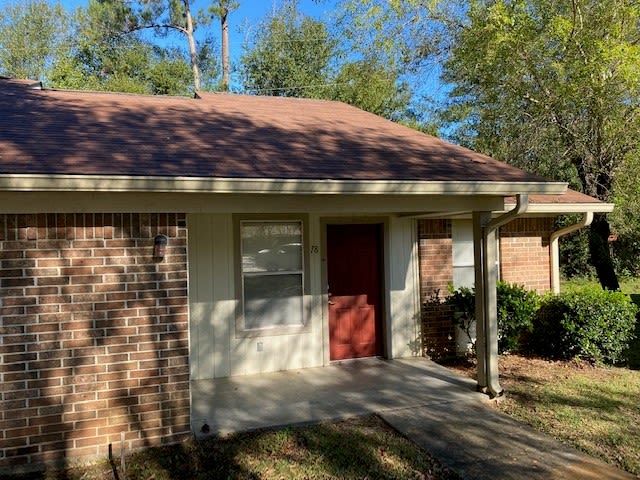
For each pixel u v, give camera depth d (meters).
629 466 4.56
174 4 23.12
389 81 16.67
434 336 8.50
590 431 5.33
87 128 6.25
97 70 24.36
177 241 4.98
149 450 4.82
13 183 4.16
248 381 7.12
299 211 5.50
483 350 6.43
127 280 4.82
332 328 8.20
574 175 13.98
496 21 11.04
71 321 4.64
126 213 4.83
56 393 4.58
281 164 5.59
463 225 8.95
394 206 5.90
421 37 14.21
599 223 13.58
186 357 4.99
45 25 25.41
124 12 22.94
